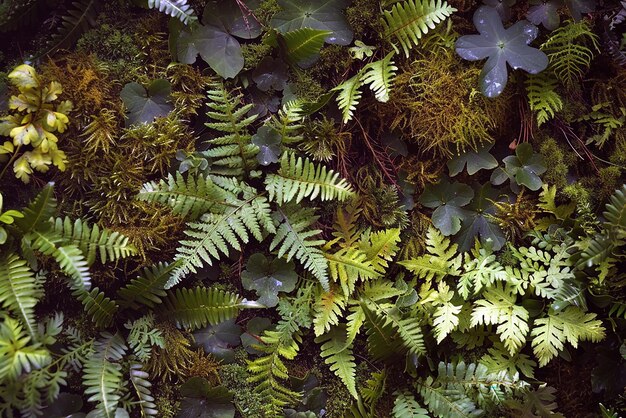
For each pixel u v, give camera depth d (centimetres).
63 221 179
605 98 205
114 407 165
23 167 165
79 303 183
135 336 179
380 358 197
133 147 180
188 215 184
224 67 186
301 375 199
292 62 193
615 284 198
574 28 195
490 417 196
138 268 181
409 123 199
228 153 185
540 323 195
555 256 199
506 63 195
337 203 200
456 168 201
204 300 182
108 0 184
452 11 185
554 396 188
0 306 162
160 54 187
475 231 206
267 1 191
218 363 191
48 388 162
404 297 200
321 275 184
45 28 184
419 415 193
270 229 184
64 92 175
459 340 202
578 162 208
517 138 206
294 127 188
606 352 201
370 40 201
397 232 195
